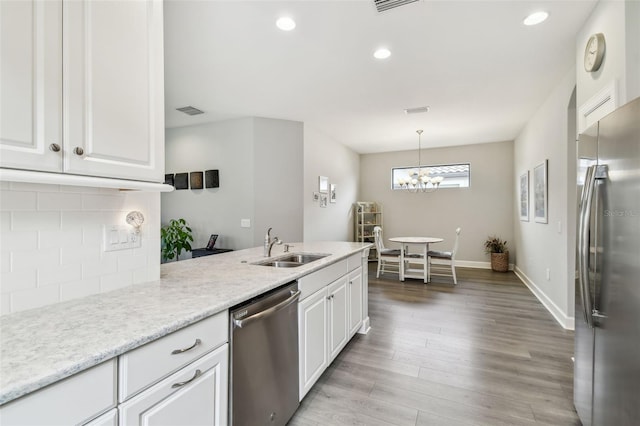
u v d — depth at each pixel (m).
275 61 2.97
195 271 1.92
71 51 1.06
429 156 7.02
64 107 1.04
